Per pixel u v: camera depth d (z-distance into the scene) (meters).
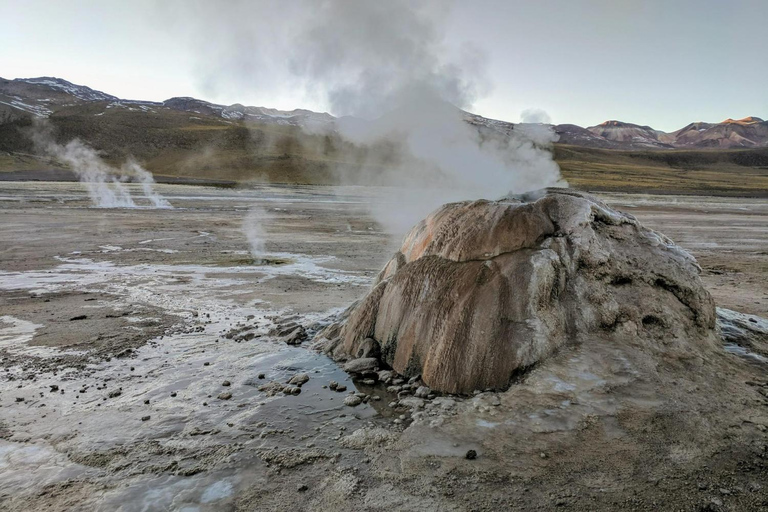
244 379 6.34
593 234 6.57
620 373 5.36
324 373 6.54
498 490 3.78
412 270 6.94
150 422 5.12
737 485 3.74
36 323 8.82
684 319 6.28
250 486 3.97
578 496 3.67
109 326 8.69
